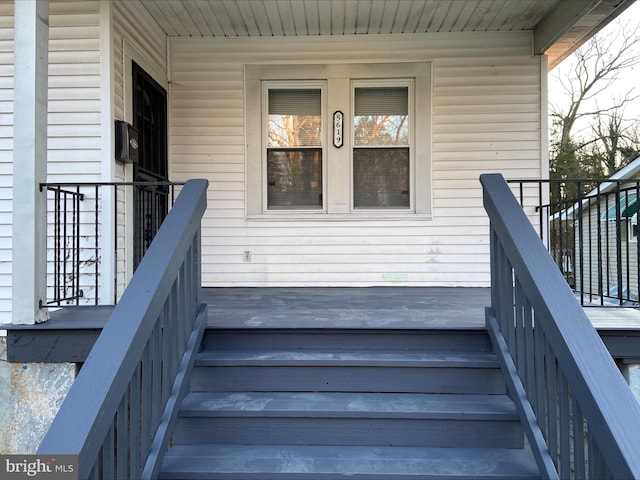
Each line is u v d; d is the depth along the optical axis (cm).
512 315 206
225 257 483
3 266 346
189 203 226
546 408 168
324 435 198
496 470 175
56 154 348
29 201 241
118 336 151
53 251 347
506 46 469
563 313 158
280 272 481
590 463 135
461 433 196
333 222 479
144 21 416
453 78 473
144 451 165
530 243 191
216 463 180
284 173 483
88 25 348
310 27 458
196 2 407
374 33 472
